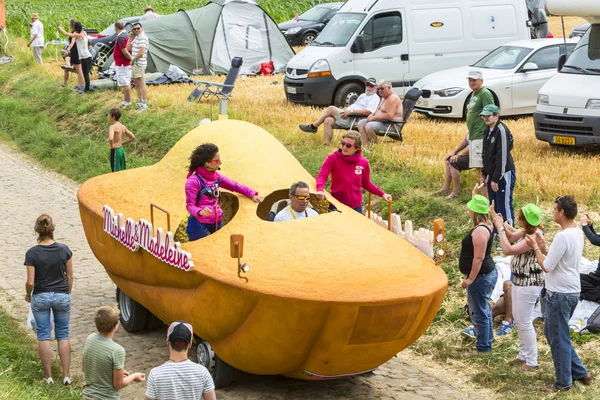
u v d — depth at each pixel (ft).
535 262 26.30
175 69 79.15
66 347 25.66
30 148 63.52
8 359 26.53
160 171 28.66
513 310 26.89
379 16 67.41
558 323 24.71
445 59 68.64
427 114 61.93
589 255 33.42
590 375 25.88
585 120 46.93
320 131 55.57
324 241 23.62
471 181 42.19
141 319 29.91
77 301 33.86
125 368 27.17
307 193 24.91
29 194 51.78
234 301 22.45
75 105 70.33
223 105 49.24
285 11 145.48
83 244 41.83
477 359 27.91
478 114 39.19
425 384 26.30
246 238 23.95
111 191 29.68
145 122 61.41
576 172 42.88
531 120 60.13
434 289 22.79
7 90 82.69
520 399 24.73
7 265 38.01
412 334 23.18
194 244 24.59
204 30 84.12
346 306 21.50
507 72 60.80
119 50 65.00
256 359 23.21
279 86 78.43
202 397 18.75
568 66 50.70
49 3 152.87
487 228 26.91
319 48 68.08
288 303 21.57
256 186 25.85
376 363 23.56
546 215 37.35
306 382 26.08
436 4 68.13
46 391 24.36
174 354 18.56
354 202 28.89
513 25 69.62
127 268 27.55
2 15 103.19
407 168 45.57
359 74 67.05
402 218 40.01
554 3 50.31
